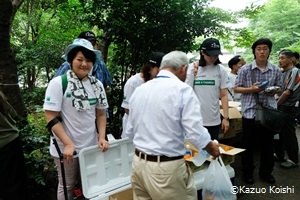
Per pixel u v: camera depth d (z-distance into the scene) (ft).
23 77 24.39
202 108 7.85
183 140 4.75
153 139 4.64
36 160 7.54
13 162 6.49
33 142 7.79
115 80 11.25
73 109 5.58
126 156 6.71
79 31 18.30
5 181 6.38
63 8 14.21
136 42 10.82
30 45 22.50
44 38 22.48
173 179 4.55
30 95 19.45
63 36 19.84
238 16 13.24
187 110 4.43
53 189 8.14
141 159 4.78
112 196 6.20
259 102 8.49
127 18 10.17
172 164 4.56
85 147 5.86
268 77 8.42
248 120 8.65
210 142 4.63
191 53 12.24
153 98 4.71
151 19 10.41
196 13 10.96
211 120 7.96
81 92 5.62
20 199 6.71
